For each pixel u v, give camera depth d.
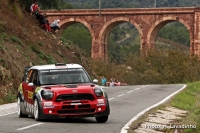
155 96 49.53
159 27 139.88
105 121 26.22
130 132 22.17
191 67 118.69
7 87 46.88
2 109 36.47
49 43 75.88
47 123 24.98
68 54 79.00
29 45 68.31
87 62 87.31
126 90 59.84
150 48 129.50
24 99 28.98
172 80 117.50
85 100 25.14
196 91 61.97
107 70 123.00
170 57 122.69
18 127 23.17
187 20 134.38
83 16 144.75
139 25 139.88
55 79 27.09
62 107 24.88
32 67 29.22
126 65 127.44
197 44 133.12
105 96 25.84
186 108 39.59
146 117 30.16
